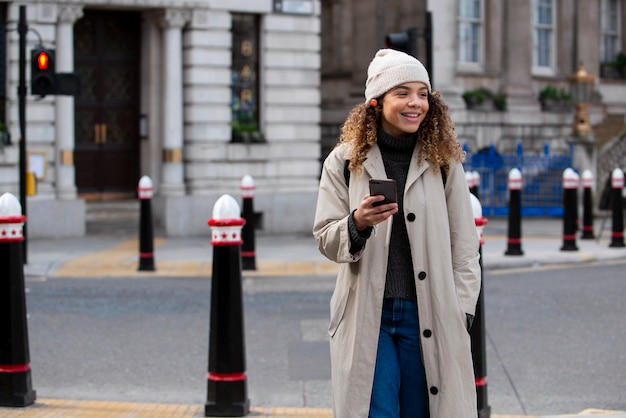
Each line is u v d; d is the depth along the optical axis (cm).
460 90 2972
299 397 932
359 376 523
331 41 3056
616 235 2005
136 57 2278
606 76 3444
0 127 2045
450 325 523
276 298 1431
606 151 3062
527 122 3072
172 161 2209
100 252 1873
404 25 2892
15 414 820
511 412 889
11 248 835
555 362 1066
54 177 2097
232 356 825
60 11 2069
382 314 530
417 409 536
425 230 528
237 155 2267
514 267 1789
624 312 1325
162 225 2220
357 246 512
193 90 2227
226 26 2244
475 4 3081
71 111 2098
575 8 3362
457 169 544
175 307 1346
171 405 869
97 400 906
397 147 541
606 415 827
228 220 818
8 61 2047
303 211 2331
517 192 1845
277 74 2322
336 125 2989
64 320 1255
